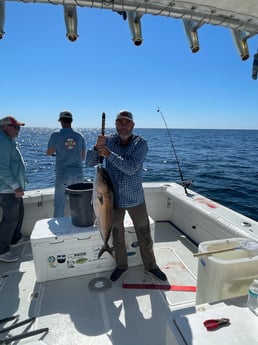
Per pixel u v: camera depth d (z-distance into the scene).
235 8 1.14
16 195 2.57
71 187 2.47
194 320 1.08
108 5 1.12
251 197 8.20
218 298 1.45
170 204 3.65
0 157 2.49
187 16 1.21
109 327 1.77
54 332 1.73
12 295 2.13
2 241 2.63
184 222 3.29
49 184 10.60
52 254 2.27
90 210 2.36
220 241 1.69
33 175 12.67
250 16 1.20
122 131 2.11
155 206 3.67
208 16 1.21
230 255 1.68
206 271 1.55
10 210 2.60
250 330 1.02
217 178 11.20
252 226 2.30
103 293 2.14
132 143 2.18
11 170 2.70
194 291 2.17
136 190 2.22
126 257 2.40
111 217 2.02
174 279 2.34
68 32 1.15
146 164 15.70
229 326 1.04
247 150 25.53
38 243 2.22
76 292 2.16
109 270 2.46
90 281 2.31
